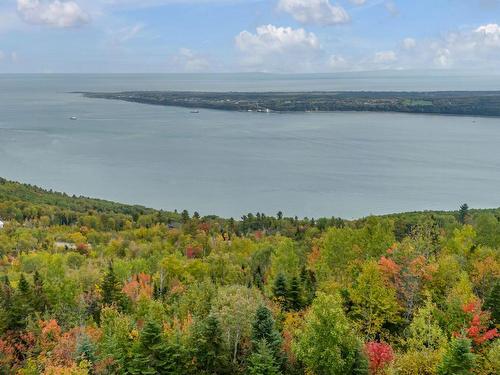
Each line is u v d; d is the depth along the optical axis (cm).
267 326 4403
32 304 5784
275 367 4097
